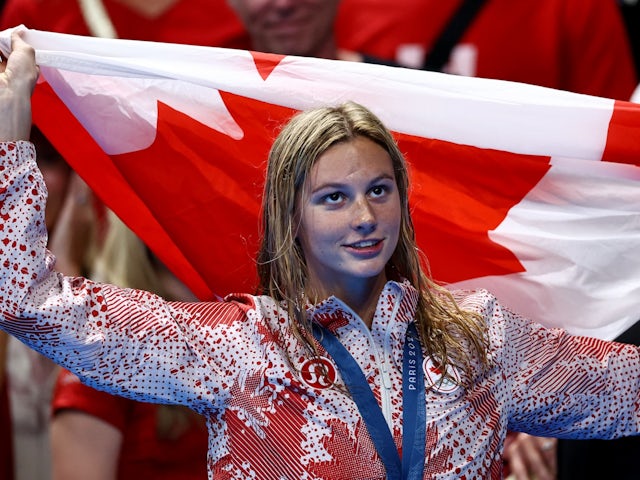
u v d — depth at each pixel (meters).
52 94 9.33
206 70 9.25
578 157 9.32
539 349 8.58
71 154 9.49
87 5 15.04
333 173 7.74
